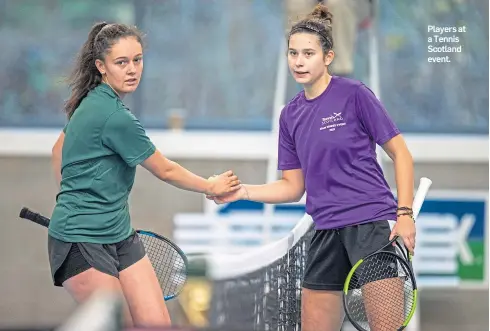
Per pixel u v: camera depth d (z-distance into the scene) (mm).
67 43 37500
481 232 27531
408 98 36125
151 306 11492
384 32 36125
